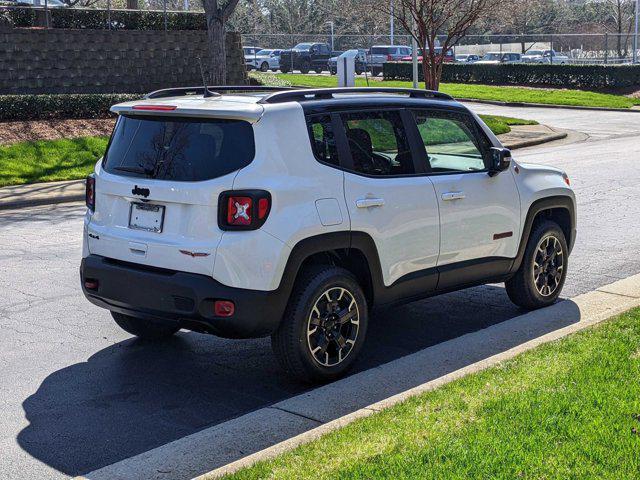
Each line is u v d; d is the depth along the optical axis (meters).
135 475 4.48
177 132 5.82
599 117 30.89
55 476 4.69
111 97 22.33
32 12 25.11
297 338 5.72
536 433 4.47
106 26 26.08
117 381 6.17
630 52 56.81
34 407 5.68
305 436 4.74
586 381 5.21
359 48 62.53
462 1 24.05
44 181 16.19
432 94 6.91
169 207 5.71
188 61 27.23
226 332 5.55
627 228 11.49
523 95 38.50
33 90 24.17
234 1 24.00
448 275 6.78
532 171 7.57
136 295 5.81
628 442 4.31
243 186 5.49
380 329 7.41
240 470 4.24
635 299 7.61
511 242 7.28
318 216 5.73
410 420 4.79
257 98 5.98
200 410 5.65
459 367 6.11
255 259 5.47
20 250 10.48
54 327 7.42
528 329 6.98
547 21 74.62
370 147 6.23
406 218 6.34
